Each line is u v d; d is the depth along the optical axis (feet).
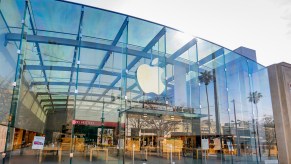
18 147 40.47
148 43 43.01
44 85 42.39
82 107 42.55
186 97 45.11
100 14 39.19
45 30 37.17
